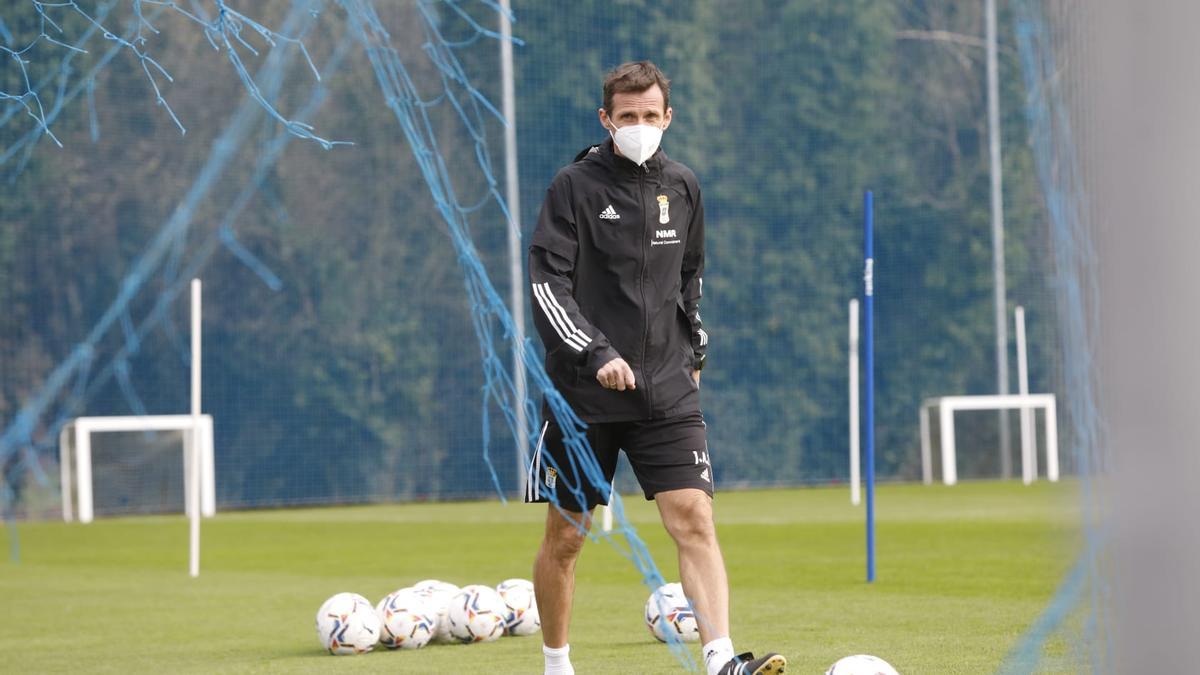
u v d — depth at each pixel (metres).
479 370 75.50
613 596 26.86
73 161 71.81
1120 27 6.20
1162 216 6.12
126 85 72.44
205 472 66.38
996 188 78.12
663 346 13.97
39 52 69.94
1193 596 6.09
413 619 19.66
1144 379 6.15
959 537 39.03
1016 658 16.59
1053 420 73.38
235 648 20.72
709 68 82.69
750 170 83.00
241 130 74.56
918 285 82.25
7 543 49.59
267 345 75.25
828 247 82.94
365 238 76.56
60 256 72.12
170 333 73.81
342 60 75.88
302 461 74.81
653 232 13.84
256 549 43.28
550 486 14.20
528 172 76.69
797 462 81.06
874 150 83.56
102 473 66.25
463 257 15.53
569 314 13.54
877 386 81.94
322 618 19.47
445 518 56.78
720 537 41.84
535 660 18.20
